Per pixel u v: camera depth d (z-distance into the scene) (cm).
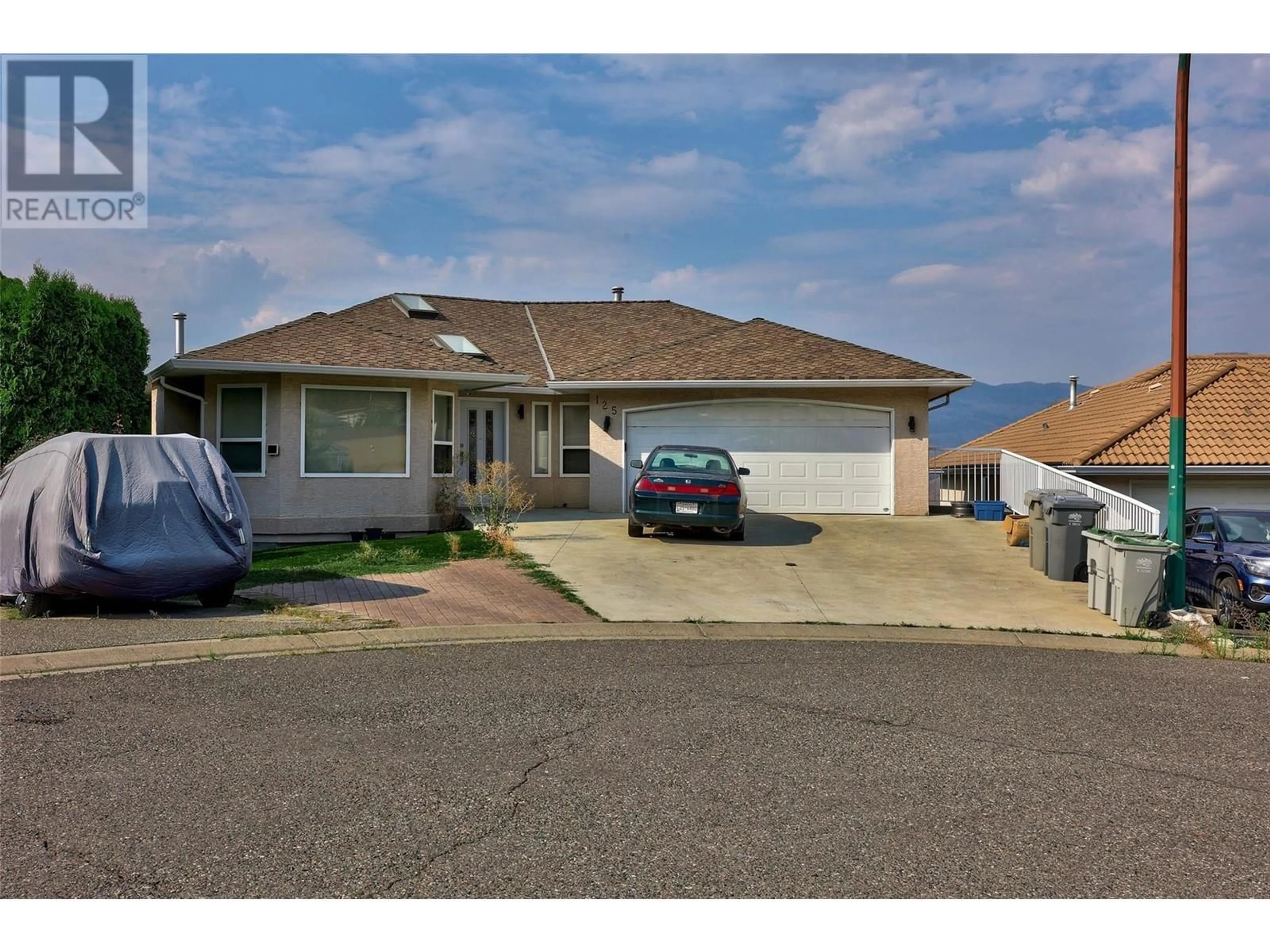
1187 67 1152
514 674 781
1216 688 802
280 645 873
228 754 555
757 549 1548
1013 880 411
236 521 1038
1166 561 1145
